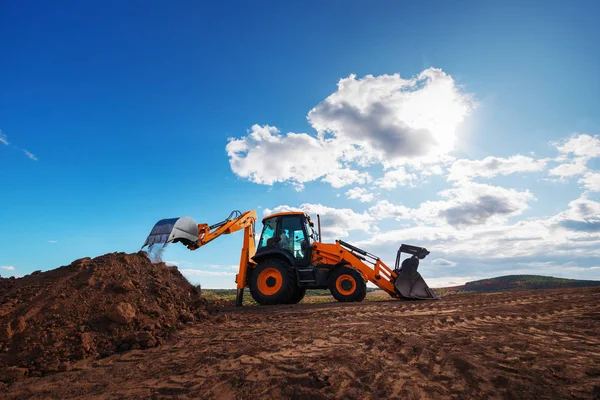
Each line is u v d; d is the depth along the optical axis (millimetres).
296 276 8938
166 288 5254
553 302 6266
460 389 2324
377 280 8773
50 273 5055
